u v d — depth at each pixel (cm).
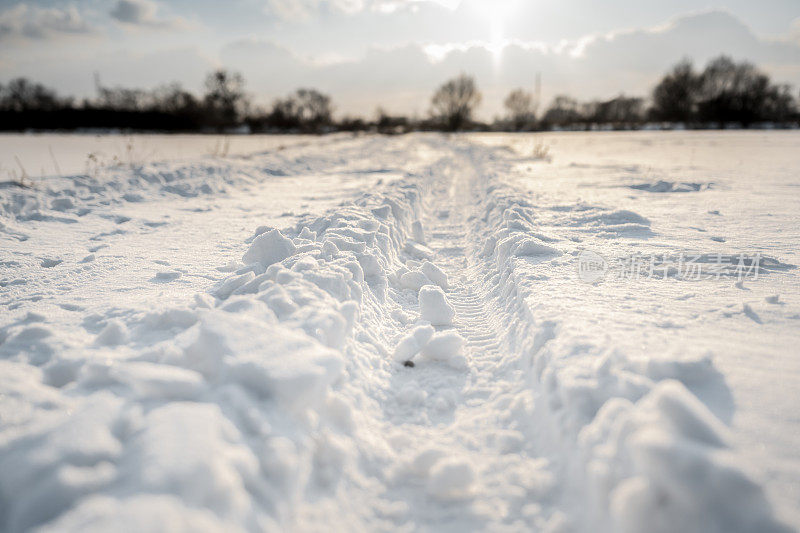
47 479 128
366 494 183
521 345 284
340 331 243
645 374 203
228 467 136
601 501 145
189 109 5006
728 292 321
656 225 549
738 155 1714
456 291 448
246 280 317
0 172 1079
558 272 373
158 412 150
